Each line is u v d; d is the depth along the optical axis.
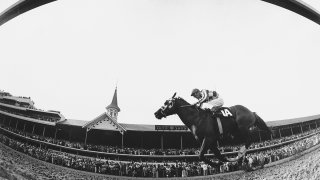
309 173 16.05
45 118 34.72
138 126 32.22
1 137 29.64
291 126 26.59
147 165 25.50
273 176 16.98
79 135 32.50
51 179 21.09
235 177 19.42
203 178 21.44
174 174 23.25
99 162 26.16
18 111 35.19
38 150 27.66
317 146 20.94
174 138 30.78
